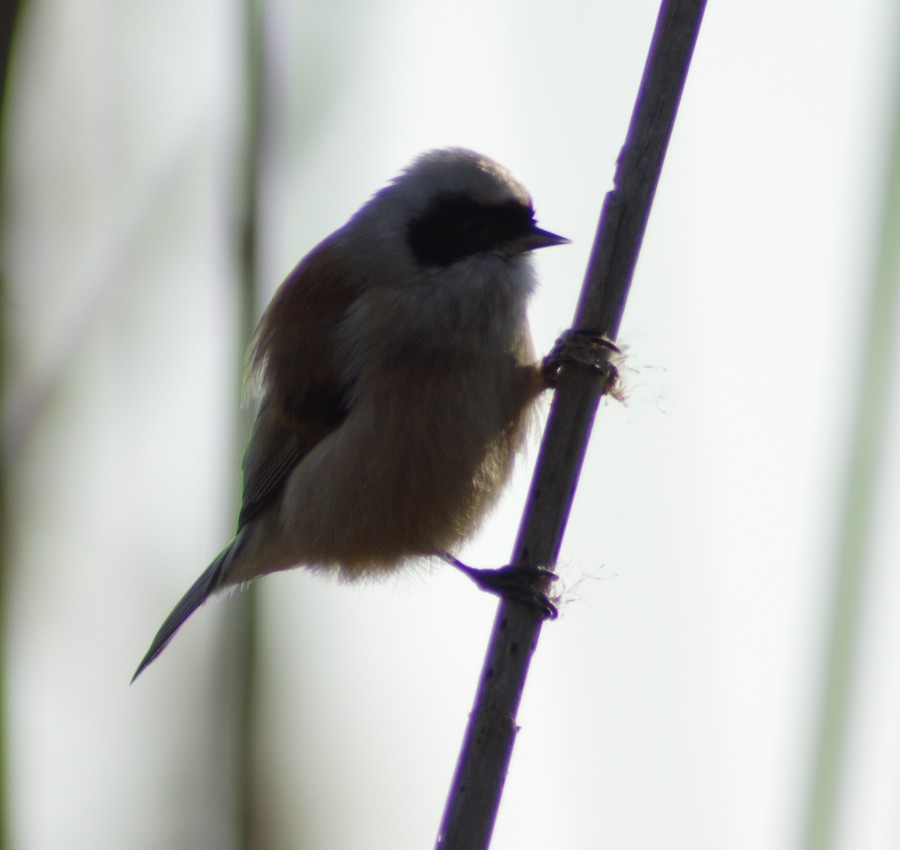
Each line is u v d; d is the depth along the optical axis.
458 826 6.58
